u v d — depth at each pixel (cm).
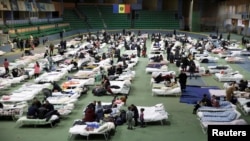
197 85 2409
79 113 1759
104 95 2117
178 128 1566
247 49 4072
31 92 1995
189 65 2795
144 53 3806
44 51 3897
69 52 3656
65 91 2009
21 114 1678
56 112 1609
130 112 1538
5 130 1528
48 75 2488
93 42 4459
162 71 2691
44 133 1488
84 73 2506
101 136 1454
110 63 3017
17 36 4084
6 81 2295
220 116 1584
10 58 3309
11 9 4250
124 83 2211
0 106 1692
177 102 1997
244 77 2686
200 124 1616
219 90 2125
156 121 1647
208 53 3794
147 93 2194
